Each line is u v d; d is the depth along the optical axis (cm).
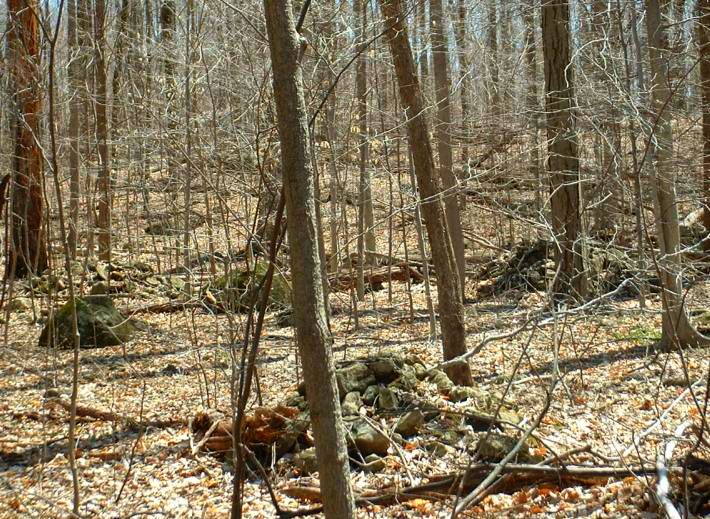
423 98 851
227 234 664
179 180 1105
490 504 459
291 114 287
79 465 566
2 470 567
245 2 674
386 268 1584
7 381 845
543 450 516
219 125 781
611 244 776
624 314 882
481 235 1697
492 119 1229
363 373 615
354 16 782
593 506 436
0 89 707
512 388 723
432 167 761
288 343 993
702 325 895
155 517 471
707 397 374
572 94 960
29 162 1135
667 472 425
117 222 1906
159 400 739
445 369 722
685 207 1645
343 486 295
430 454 532
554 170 1084
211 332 1060
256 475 531
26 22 776
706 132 959
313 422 295
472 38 1193
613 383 723
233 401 482
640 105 595
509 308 1142
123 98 1204
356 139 1101
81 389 796
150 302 1389
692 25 941
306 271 289
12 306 1362
